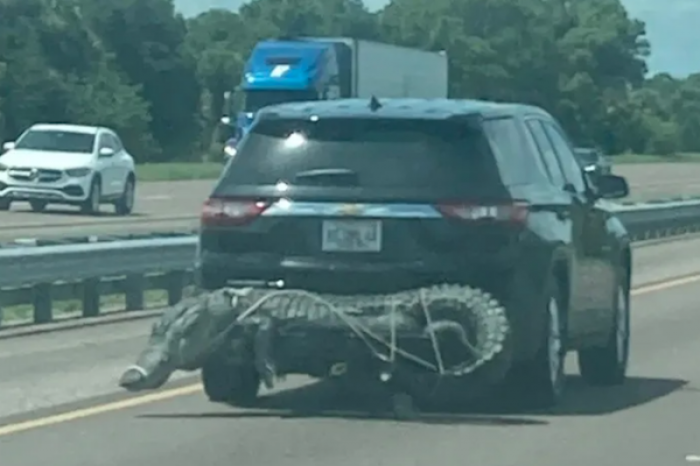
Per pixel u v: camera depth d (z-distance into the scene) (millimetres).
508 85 136625
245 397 15508
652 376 18188
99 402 15625
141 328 22250
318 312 14203
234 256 14711
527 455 13023
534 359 14953
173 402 15672
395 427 14336
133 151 109688
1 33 103562
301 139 14766
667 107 162375
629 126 143125
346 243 14438
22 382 16891
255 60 58844
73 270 22922
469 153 14477
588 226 16406
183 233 28438
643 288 28953
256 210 14625
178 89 120750
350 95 60375
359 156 14586
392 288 14367
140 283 24531
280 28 151000
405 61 65938
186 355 14641
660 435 14078
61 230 38531
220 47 140750
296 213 14523
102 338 20984
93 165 45875
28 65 103438
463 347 14219
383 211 14375
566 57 139250
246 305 14367
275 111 14984
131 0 118812
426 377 14461
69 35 108812
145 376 14641
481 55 135625
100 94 108500
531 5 138000
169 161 113625
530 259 14523
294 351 14328
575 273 15758
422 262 14312
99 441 13547
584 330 16281
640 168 112312
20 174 45562
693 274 32062
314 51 58969
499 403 15688
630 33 148125
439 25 136625
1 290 21922
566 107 138375
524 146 15281
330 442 13578
